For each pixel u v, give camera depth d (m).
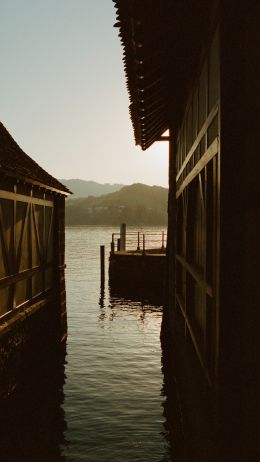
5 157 9.64
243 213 3.96
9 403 10.01
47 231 14.20
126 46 6.21
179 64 7.10
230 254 3.96
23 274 11.14
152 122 11.16
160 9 4.92
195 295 8.12
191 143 7.53
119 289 29.42
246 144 3.96
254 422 3.93
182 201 10.63
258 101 3.93
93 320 21.05
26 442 8.54
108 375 12.78
